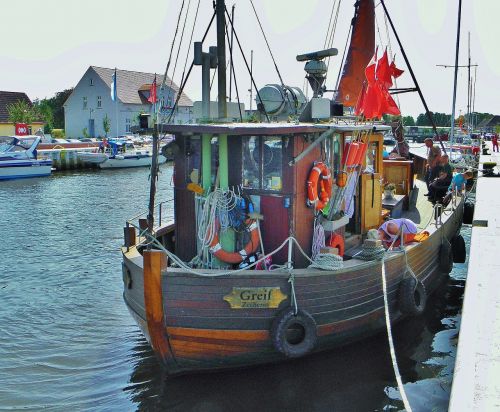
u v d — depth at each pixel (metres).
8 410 6.56
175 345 6.48
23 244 15.16
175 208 7.80
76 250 14.52
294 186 6.93
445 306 9.95
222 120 7.55
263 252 7.05
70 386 7.14
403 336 8.51
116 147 40.66
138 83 63.28
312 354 7.18
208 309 6.39
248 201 7.12
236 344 6.57
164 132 7.04
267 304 6.49
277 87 8.88
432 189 12.87
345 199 8.18
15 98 52.84
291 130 6.61
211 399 6.60
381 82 7.80
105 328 9.11
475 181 19.11
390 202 10.84
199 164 7.49
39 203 22.92
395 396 6.73
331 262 6.86
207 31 7.80
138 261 7.00
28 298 10.62
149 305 6.33
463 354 5.39
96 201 23.50
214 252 6.95
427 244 9.40
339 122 8.44
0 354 8.09
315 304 6.79
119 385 7.14
